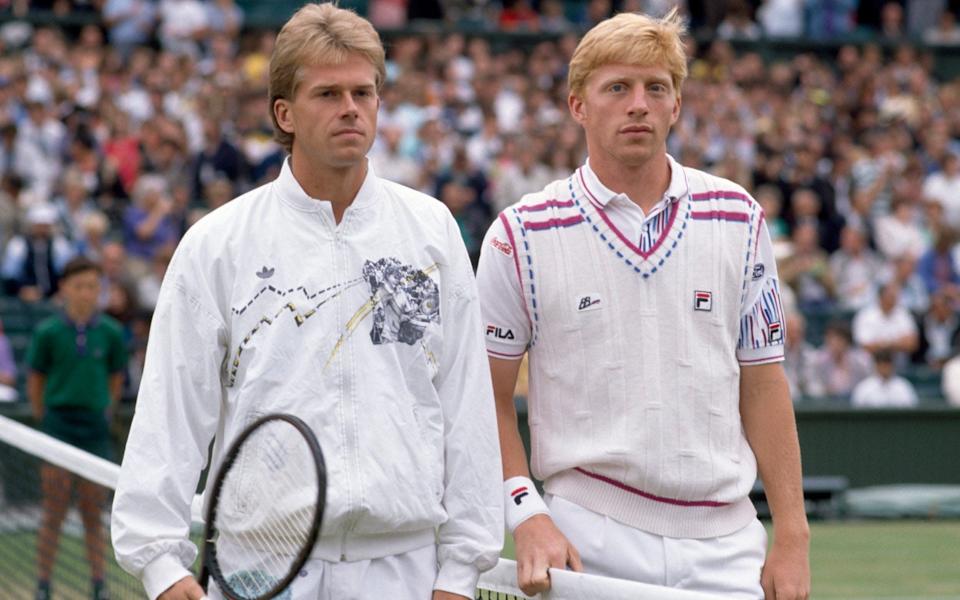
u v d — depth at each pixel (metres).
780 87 55.69
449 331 9.17
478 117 48.50
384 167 42.19
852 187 50.28
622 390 9.79
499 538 9.12
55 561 18.53
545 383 10.06
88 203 39.78
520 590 9.63
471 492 9.04
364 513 8.61
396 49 52.44
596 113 9.75
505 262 9.99
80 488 17.61
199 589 8.59
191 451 8.82
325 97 8.78
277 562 8.73
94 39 47.62
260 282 8.88
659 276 9.79
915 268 44.00
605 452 9.75
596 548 9.80
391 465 8.71
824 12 61.00
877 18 62.66
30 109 40.97
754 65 55.78
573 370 9.90
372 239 9.02
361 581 8.76
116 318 30.72
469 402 9.09
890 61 60.38
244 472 8.66
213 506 8.76
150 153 41.53
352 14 9.02
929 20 63.41
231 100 45.00
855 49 59.84
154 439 8.74
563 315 9.89
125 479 8.73
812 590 24.02
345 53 8.77
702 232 9.89
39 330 23.34
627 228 9.84
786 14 60.69
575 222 9.93
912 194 48.75
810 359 36.25
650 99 9.69
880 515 32.88
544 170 43.28
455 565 9.02
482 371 9.20
